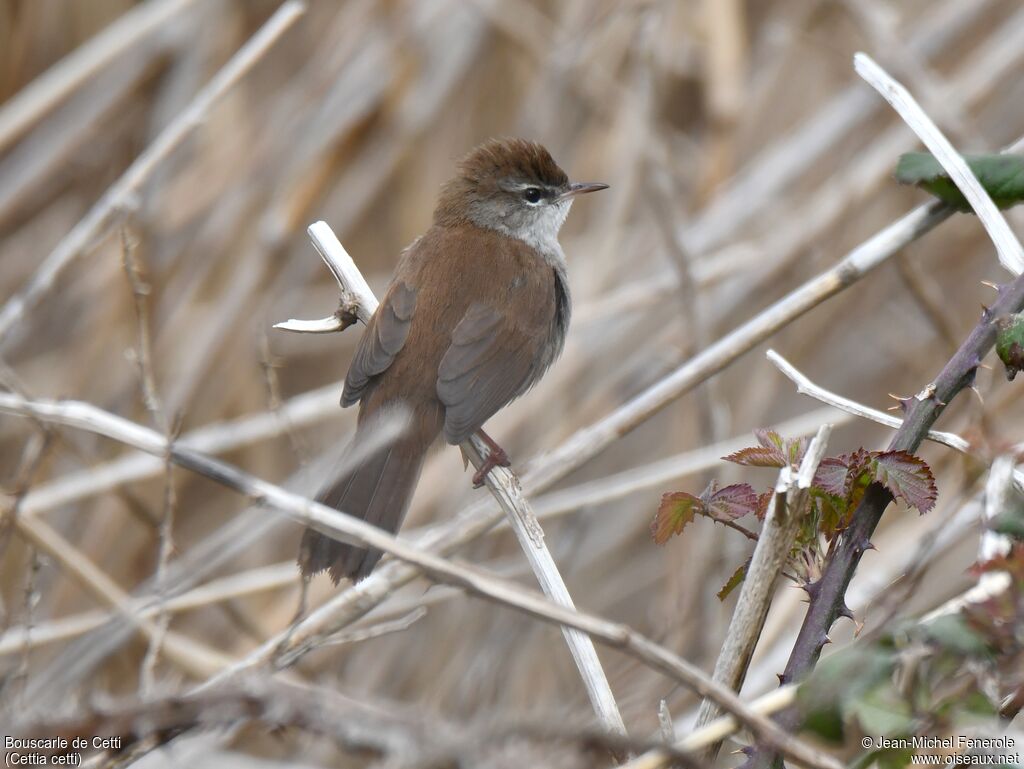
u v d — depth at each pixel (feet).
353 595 22.79
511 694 32.73
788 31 42.83
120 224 28.53
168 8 37.29
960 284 42.39
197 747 20.95
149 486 37.60
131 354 29.09
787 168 40.96
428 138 42.32
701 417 35.99
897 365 42.27
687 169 44.34
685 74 45.39
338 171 41.47
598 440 25.89
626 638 14.98
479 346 28.07
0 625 26.11
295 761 29.76
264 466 39.29
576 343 39.65
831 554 16.55
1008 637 13.76
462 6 42.22
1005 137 43.78
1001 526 14.98
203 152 41.34
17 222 43.70
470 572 16.19
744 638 16.26
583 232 43.73
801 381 20.42
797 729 15.11
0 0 42.47
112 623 26.37
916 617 16.17
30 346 42.32
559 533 38.65
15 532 29.73
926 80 39.81
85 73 36.52
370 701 19.70
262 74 44.14
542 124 42.55
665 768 14.98
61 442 32.58
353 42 41.50
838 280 23.73
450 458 37.70
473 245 30.25
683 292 36.19
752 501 17.26
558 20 43.93
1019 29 41.45
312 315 42.68
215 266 40.32
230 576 37.42
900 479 15.93
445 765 13.53
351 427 40.96
